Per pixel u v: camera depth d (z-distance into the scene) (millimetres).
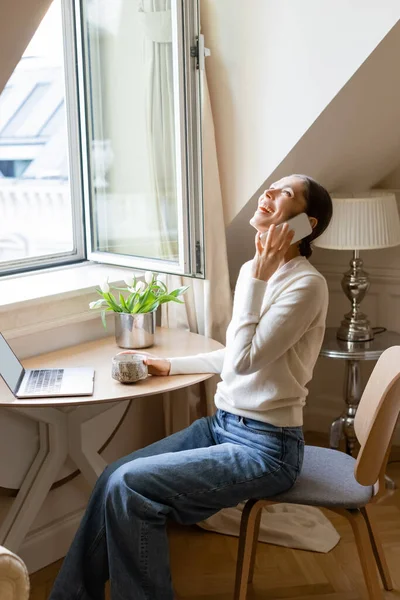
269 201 2143
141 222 2900
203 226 2678
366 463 1966
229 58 2822
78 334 2654
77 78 3018
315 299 2049
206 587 2477
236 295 2289
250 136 2846
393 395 1921
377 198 2951
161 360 2309
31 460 2545
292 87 2701
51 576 2562
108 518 1990
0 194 4387
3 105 5078
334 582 2504
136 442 2994
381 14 2449
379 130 2986
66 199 3574
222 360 2336
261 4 2709
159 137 2760
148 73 2740
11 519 2432
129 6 2750
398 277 3473
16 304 2426
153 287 2605
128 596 1975
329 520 2885
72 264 3100
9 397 2072
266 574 2551
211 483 2021
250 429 2115
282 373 2074
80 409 2469
